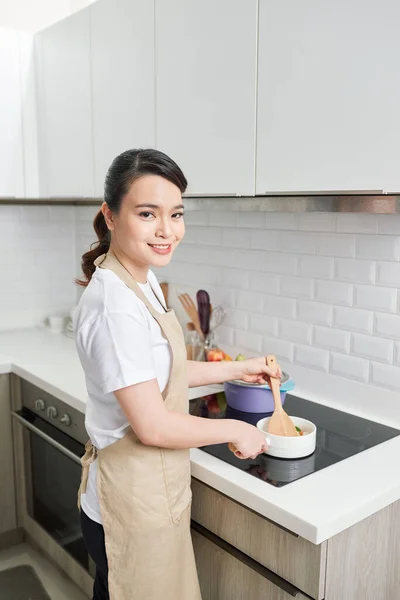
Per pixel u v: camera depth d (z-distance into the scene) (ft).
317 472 4.64
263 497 4.22
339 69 4.46
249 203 5.47
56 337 9.32
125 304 4.05
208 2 5.47
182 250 8.07
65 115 7.82
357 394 6.08
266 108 5.07
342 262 6.06
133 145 6.68
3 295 9.63
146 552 4.39
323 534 3.87
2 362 7.80
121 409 4.32
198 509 4.99
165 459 4.41
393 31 4.08
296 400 6.40
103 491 4.47
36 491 7.92
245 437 4.42
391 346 5.73
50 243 10.02
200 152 5.80
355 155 4.43
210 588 4.99
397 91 4.11
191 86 5.80
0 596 7.35
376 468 4.73
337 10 4.41
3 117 8.11
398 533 4.66
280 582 4.25
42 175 8.50
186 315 8.12
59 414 7.02
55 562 7.64
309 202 4.89
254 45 5.09
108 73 6.93
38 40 8.16
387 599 4.70
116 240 4.37
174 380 4.44
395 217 5.53
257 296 7.05
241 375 5.35
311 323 6.46
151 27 6.20
